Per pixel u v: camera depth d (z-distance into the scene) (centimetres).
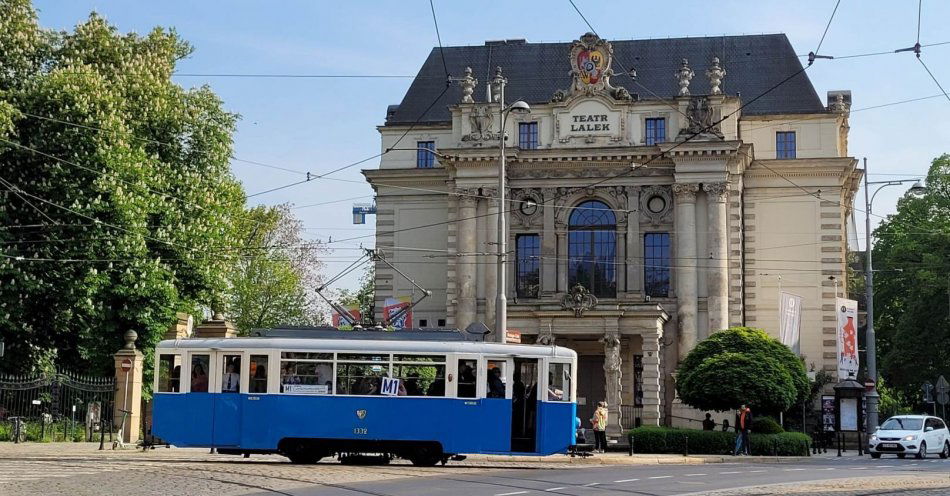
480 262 6481
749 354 5131
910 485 2705
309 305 8494
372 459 3444
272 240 8344
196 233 5506
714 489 2536
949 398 6406
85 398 4925
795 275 6519
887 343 8588
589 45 6462
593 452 4588
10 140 5016
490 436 3338
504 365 3372
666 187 6406
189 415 3372
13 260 4962
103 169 5091
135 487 2355
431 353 3362
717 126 6244
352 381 3353
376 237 6894
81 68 5194
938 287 7350
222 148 5828
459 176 6512
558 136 6444
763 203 6594
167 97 5653
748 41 7006
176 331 4909
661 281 6381
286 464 3247
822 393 6334
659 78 6919
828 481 2841
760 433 4991
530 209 6525
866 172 5800
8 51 5291
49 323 5275
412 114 7062
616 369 5869
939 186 8038
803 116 6606
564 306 5959
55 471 2747
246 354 3375
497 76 6612
